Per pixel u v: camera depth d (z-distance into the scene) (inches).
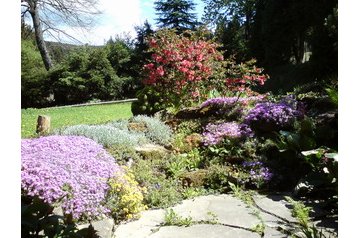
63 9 732.7
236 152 203.8
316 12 419.8
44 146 155.9
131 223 135.3
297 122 202.5
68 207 129.3
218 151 207.6
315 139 180.7
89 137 198.8
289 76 447.5
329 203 143.5
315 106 227.9
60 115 438.6
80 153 155.7
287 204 150.5
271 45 547.5
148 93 306.3
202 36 333.4
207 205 152.6
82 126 214.4
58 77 727.1
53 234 87.7
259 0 611.8
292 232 122.9
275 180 173.6
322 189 155.1
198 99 311.0
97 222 128.6
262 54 604.4
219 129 233.0
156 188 165.9
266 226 129.3
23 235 86.4
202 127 249.0
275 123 208.2
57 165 142.0
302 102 233.9
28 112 486.3
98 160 155.5
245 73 279.3
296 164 181.0
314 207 144.3
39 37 763.4
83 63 749.3
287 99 235.1
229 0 882.1
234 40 679.7
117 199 143.5
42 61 795.4
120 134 206.7
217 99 271.7
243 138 213.3
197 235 123.8
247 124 220.7
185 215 142.0
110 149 188.7
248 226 130.0
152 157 199.9
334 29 304.2
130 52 826.2
